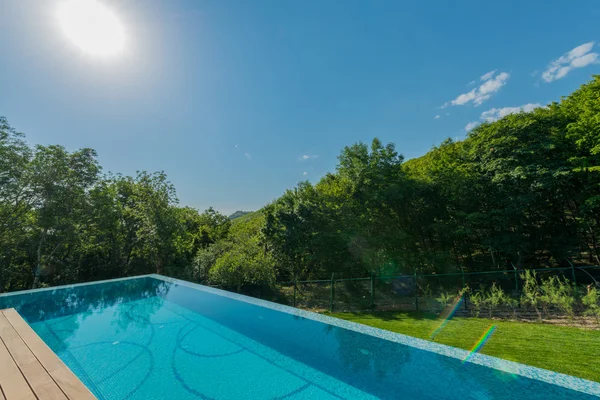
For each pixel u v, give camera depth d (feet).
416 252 51.80
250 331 16.87
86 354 14.52
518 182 42.93
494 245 45.60
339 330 14.35
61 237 54.90
